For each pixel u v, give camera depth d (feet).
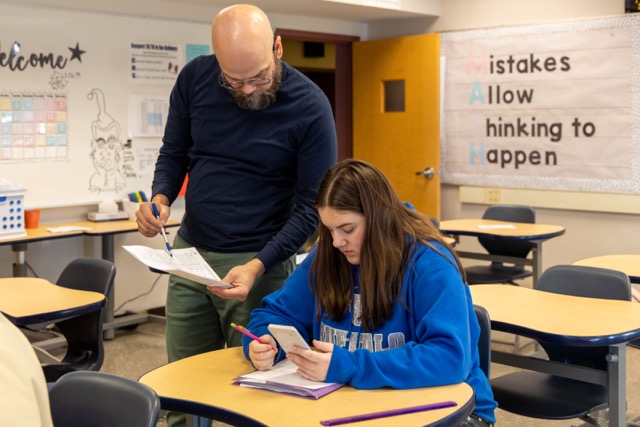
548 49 19.49
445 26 21.42
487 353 7.57
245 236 8.18
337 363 5.92
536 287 10.28
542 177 19.89
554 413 8.39
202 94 8.20
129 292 18.39
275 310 7.07
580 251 19.45
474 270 16.69
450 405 5.57
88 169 17.25
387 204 6.34
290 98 7.98
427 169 21.25
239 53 7.22
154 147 18.39
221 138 8.14
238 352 7.10
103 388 5.59
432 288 6.23
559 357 9.77
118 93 17.62
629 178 18.44
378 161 22.39
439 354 5.95
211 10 19.06
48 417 2.39
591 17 18.72
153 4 17.92
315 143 8.10
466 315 6.18
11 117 15.97
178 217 19.03
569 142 19.34
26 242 14.92
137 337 16.92
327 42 22.21
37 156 16.42
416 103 21.39
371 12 20.54
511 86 20.25
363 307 6.41
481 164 21.03
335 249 6.63
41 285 10.85
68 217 17.12
